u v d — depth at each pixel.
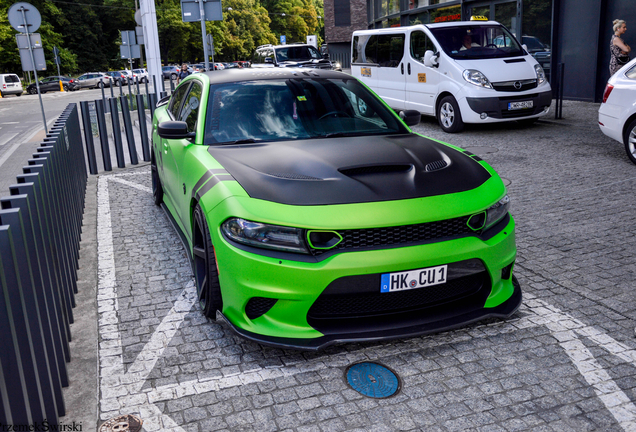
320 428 2.35
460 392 2.58
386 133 3.98
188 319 3.39
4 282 1.79
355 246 2.72
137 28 21.62
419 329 2.80
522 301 3.49
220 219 2.89
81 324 3.38
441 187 2.97
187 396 2.60
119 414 2.48
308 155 3.29
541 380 2.65
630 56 11.76
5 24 55.97
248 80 4.31
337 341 2.71
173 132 3.78
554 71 13.52
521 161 7.56
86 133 7.93
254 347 3.03
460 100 9.72
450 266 2.82
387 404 2.50
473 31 10.48
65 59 64.50
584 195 5.80
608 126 7.27
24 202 2.37
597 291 3.59
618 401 2.47
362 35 13.38
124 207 6.11
